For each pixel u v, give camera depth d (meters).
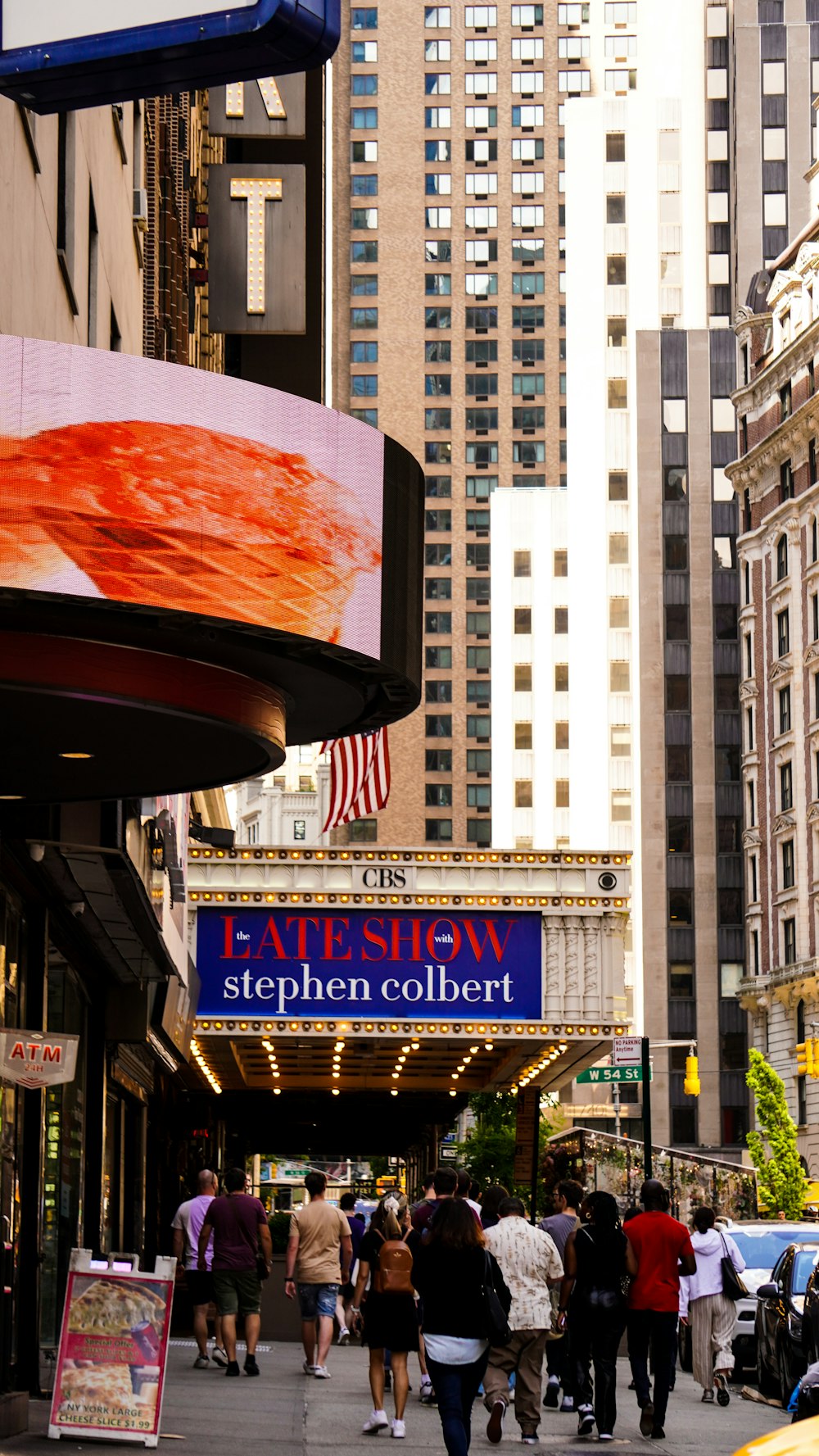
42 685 9.23
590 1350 15.97
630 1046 27.27
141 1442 11.51
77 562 8.78
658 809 98.19
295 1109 53.16
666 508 101.94
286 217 18.31
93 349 8.96
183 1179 38.59
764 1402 19.08
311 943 33.34
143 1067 27.91
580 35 136.75
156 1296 11.70
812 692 74.94
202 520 9.18
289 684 10.58
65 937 18.58
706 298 110.06
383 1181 83.69
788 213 103.88
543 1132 80.69
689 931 96.56
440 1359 10.51
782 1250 23.09
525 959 33.59
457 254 134.88
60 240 15.15
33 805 12.47
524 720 112.06
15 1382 14.94
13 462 8.73
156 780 11.63
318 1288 18.75
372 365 133.38
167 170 23.62
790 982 75.00
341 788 25.94
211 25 8.14
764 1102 56.91
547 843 109.94
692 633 100.50
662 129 111.56
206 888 33.34
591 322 110.88
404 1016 33.22
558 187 135.38
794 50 105.00
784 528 78.38
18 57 8.48
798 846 75.31
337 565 9.82
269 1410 15.05
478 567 130.38
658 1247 14.45
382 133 136.50
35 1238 15.27
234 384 9.39
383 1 137.75
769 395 81.38
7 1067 12.02
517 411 132.75
